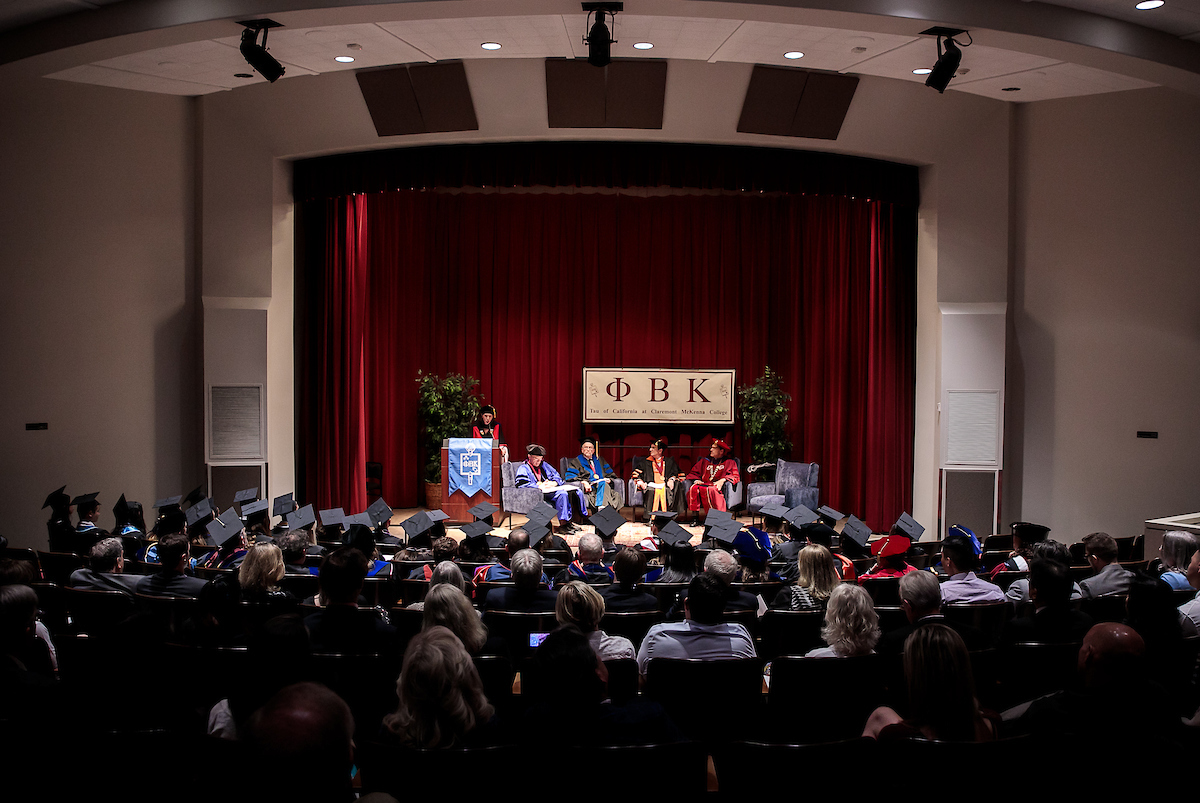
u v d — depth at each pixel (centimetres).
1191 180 915
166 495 995
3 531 901
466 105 977
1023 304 1010
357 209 1157
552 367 1284
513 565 427
